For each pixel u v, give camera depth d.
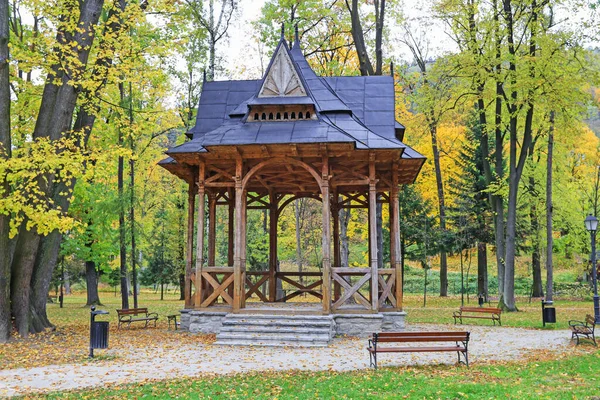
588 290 34.62
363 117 18.19
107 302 34.78
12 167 13.68
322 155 15.64
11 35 19.72
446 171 35.81
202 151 15.98
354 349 13.45
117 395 8.50
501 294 26.70
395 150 15.48
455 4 24.89
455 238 31.55
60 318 22.34
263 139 15.28
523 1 23.52
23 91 18.39
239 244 15.94
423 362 11.56
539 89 23.38
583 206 37.28
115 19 16.08
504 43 24.44
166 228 39.38
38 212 14.27
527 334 16.80
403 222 31.50
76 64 15.25
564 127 24.00
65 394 8.59
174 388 8.96
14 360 11.79
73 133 16.20
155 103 26.56
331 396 8.28
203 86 20.09
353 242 42.28
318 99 17.97
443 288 35.78
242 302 16.31
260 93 16.53
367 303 15.95
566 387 8.75
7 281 14.71
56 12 15.52
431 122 27.06
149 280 39.66
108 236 28.75
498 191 25.98
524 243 34.50
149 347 13.75
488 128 25.27
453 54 25.16
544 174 32.16
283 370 10.66
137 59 16.64
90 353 12.24
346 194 21.69
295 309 16.05
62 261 30.58
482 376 9.76
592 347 13.67
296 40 20.05
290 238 36.72
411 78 30.06
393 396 8.16
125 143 22.95
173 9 17.94
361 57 25.19
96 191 29.62
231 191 20.34
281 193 21.38
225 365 11.30
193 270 17.73
